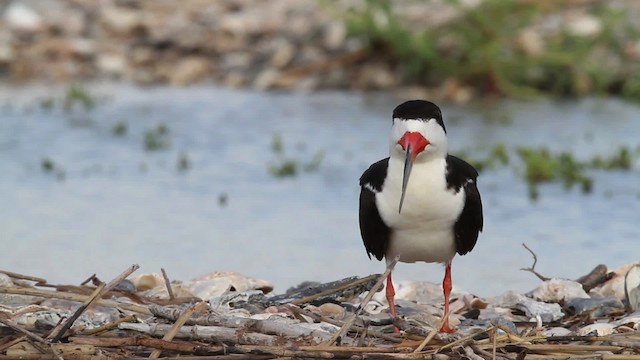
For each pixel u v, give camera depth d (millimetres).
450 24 21156
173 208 13750
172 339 7930
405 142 8281
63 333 7770
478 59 20812
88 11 24703
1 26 23703
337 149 16672
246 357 7613
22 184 14734
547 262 11766
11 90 20844
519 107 20000
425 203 8422
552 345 7855
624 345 7879
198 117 18781
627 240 12547
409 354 7594
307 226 13055
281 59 22047
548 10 22453
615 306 9594
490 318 9312
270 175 15367
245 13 24422
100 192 14422
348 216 13508
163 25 23734
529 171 15133
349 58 21828
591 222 13258
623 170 15711
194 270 11406
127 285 9984
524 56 20922
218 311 8898
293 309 8844
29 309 8648
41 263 11547
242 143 17031
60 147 16688
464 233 8680
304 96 20688
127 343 7730
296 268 11508
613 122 18672
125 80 22047
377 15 22406
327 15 23500
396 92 21000
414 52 21234
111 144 16938
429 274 11453
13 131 17562
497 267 11648
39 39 23312
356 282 9266
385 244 8797
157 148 16750
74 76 22156
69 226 12906
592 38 21516
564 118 19000
